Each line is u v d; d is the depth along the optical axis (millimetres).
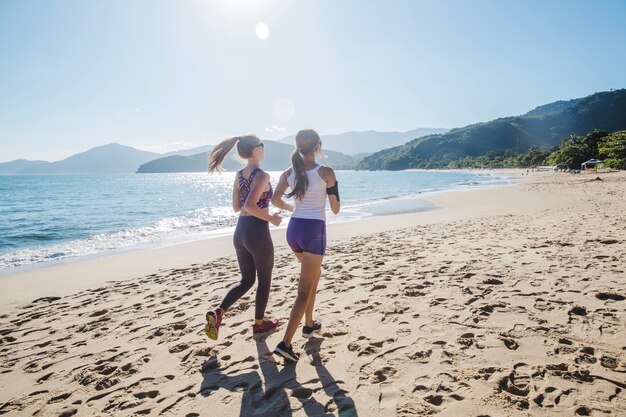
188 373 2775
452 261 5668
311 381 2516
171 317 4109
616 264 4820
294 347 3053
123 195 38594
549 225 8969
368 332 3234
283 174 3008
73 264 8062
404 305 3857
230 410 2262
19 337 3869
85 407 2420
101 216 19547
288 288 4871
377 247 7488
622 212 10727
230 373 2721
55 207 25203
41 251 10656
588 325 3068
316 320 3598
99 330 3881
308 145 2816
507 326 3152
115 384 2701
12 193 42812
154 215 19641
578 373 2359
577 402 2068
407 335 3113
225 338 3369
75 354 3309
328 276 5312
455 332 3105
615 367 2410
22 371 3035
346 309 3869
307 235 2824
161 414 2271
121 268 7418
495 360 2594
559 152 79312
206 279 5867
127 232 13875
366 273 5320
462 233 8711
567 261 5137
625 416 1926
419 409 2113
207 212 20750
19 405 2502
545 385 2254
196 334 3533
